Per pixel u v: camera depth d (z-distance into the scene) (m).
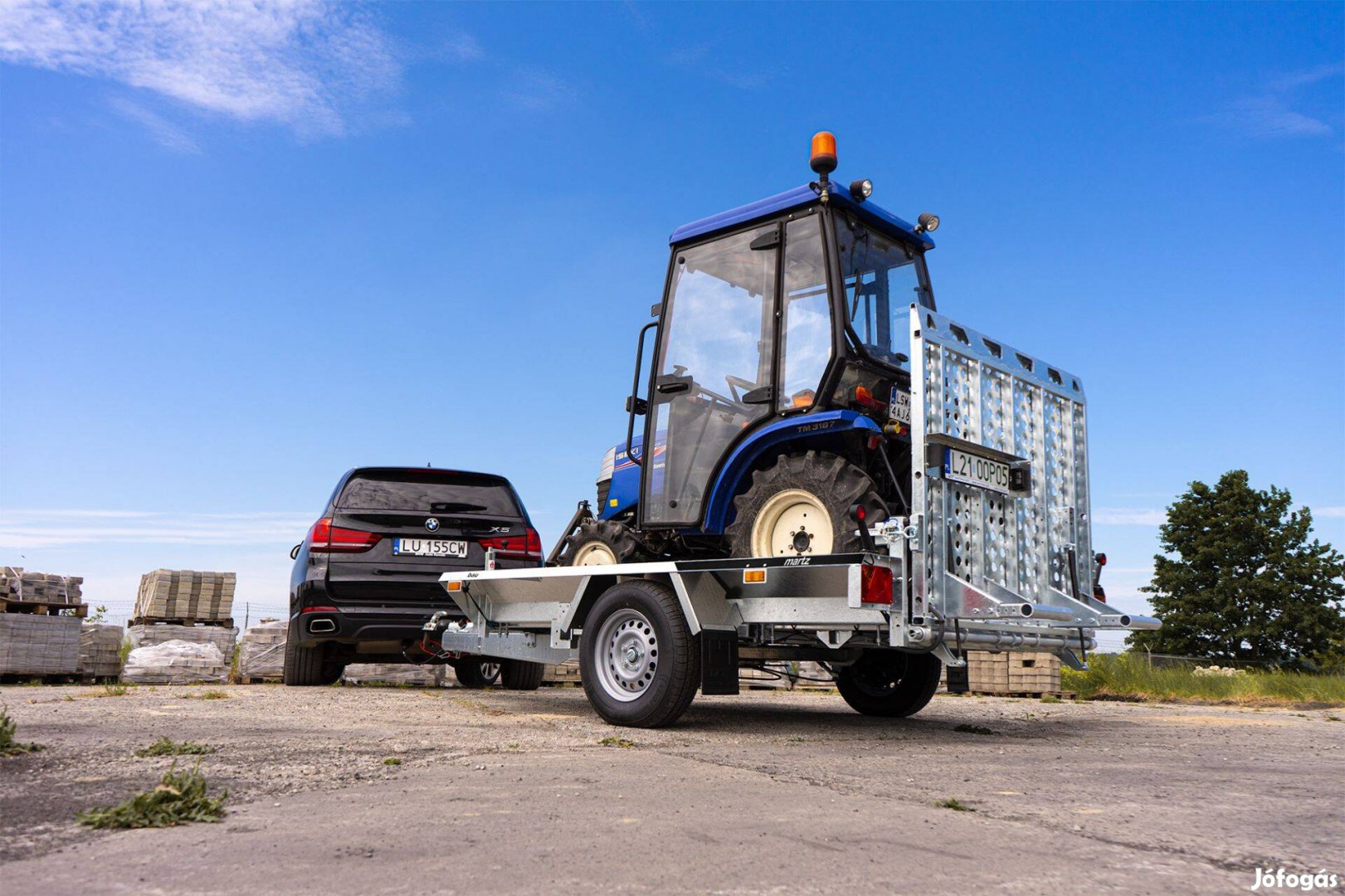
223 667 9.24
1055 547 5.77
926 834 2.55
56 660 8.61
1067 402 6.10
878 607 4.61
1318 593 44.47
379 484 7.98
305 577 7.65
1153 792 3.40
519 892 1.94
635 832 2.51
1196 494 47.72
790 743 4.86
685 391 6.06
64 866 2.11
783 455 5.35
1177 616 45.69
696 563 5.17
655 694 5.20
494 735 4.82
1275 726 6.96
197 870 2.08
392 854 2.24
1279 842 2.55
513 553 8.20
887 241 6.20
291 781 3.28
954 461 4.99
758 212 5.93
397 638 7.64
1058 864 2.24
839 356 5.31
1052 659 11.23
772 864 2.19
